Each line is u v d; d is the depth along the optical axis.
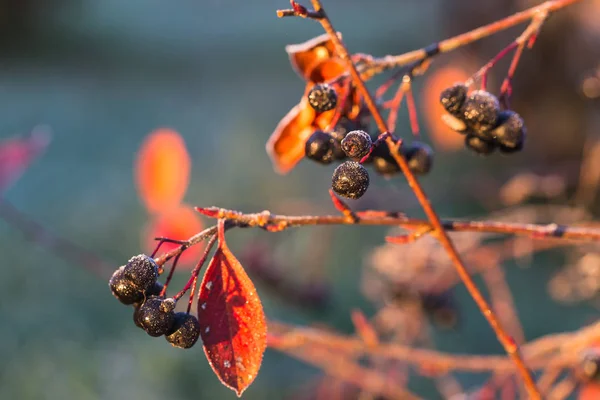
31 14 4.95
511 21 0.54
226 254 0.49
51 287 1.72
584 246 0.88
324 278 1.04
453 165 1.80
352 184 0.48
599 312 1.49
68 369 1.40
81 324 1.58
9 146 0.78
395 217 0.53
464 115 0.53
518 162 1.55
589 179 1.02
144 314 0.48
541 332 1.45
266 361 1.44
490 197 1.34
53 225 2.01
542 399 0.53
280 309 1.35
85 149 2.83
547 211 1.05
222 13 5.88
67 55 4.63
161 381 1.40
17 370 1.40
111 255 1.83
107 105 3.48
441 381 0.82
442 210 1.62
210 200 1.99
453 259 0.53
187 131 2.93
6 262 1.80
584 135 1.38
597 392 0.62
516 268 1.69
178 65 4.42
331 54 0.54
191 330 0.48
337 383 0.78
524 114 1.49
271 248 1.08
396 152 0.51
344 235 1.72
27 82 4.00
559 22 1.38
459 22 1.62
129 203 2.17
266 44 4.76
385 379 0.73
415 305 0.79
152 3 6.20
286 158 0.56
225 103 3.39
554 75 1.41
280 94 3.45
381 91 0.54
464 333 1.47
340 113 0.53
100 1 6.01
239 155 2.38
